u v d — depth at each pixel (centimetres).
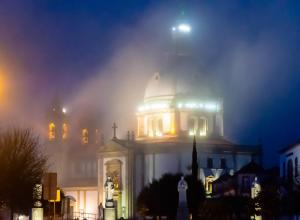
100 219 15400
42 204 6919
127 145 17138
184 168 16712
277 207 10488
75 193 18750
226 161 17212
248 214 11019
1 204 7844
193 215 10656
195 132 17488
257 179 12075
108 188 12244
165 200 15175
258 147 17688
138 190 16962
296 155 11550
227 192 15088
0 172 7675
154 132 17750
